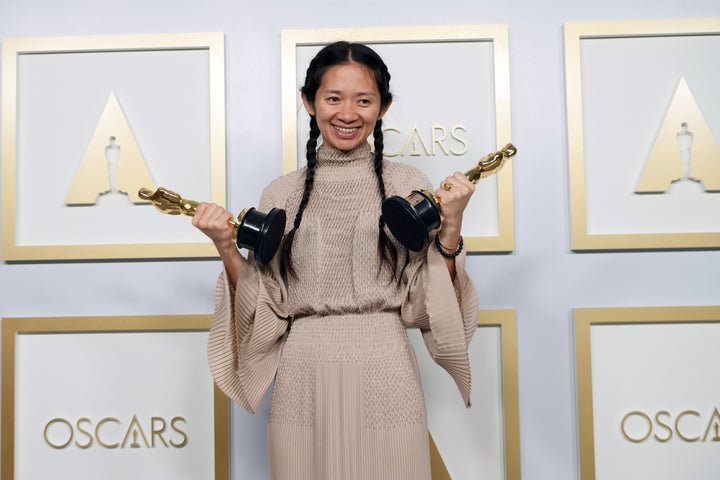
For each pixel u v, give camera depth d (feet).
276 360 4.46
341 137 4.26
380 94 4.40
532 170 5.97
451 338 4.12
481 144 5.95
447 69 5.98
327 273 4.18
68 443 5.94
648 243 5.86
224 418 5.87
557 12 6.02
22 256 5.94
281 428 4.14
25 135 6.03
